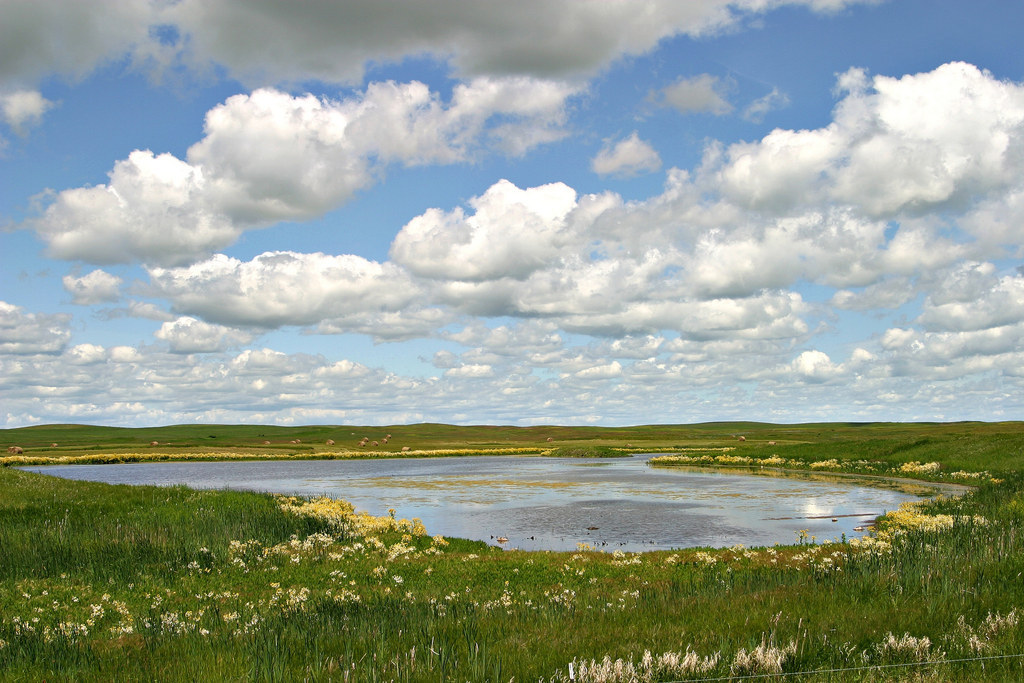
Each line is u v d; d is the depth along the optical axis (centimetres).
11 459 10069
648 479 6300
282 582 2012
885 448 7156
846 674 865
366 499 4894
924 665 866
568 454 11794
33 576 1984
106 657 1183
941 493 4581
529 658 990
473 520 3728
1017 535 1844
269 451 13325
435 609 1450
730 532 3222
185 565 2178
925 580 1364
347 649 1034
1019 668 843
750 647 966
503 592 1806
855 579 1495
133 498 3127
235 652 1130
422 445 15538
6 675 1070
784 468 7306
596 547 2891
